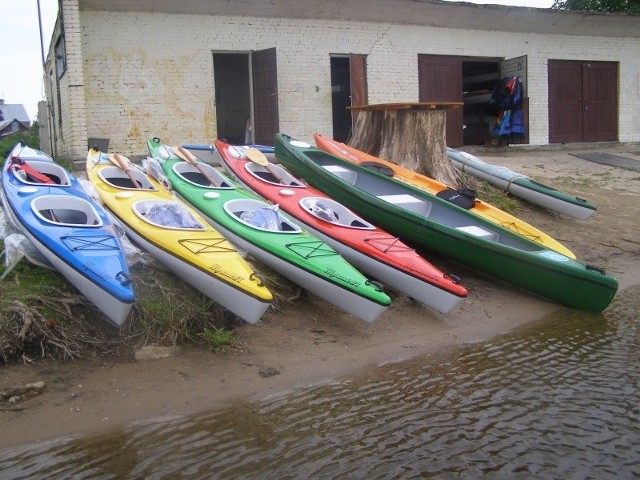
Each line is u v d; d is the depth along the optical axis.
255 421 4.83
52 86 16.05
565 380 5.66
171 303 6.08
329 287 6.48
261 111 13.91
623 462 4.41
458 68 16.34
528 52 17.27
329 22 14.46
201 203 7.76
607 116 18.72
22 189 6.82
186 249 6.30
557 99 17.86
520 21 16.58
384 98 15.33
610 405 5.18
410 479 4.17
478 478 4.21
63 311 5.62
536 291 7.88
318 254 6.79
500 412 5.06
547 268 7.61
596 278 7.39
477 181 11.49
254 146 10.76
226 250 6.38
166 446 4.44
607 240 10.17
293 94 14.27
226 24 13.38
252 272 6.07
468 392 5.40
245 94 17.19
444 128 10.82
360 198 8.48
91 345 5.51
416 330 6.79
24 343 5.25
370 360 6.02
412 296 7.10
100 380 5.17
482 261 7.95
